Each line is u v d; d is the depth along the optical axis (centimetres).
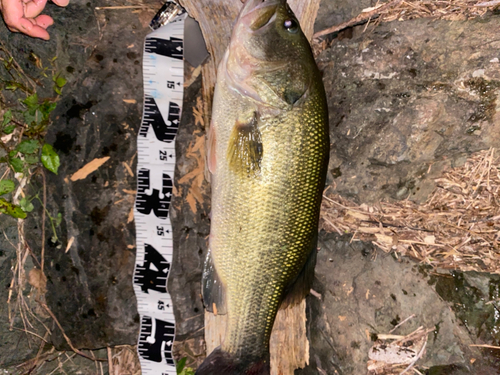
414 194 77
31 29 72
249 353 71
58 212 75
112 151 75
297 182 68
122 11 77
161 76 77
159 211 76
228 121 69
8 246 76
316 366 79
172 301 77
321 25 82
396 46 76
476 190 74
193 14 77
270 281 70
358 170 79
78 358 82
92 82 75
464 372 70
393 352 74
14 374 78
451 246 73
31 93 75
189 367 84
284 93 68
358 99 78
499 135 72
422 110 75
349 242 79
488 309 70
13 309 77
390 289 75
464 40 73
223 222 69
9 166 75
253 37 67
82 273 75
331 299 79
